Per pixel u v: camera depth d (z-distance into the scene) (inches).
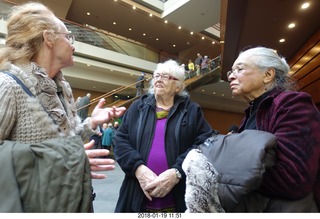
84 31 413.7
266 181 28.2
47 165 23.5
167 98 52.8
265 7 169.0
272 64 37.0
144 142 48.7
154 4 434.0
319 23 192.4
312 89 220.5
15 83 26.7
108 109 41.8
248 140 28.4
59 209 22.3
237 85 39.3
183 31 519.2
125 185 48.0
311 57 219.0
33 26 30.5
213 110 639.1
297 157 27.5
